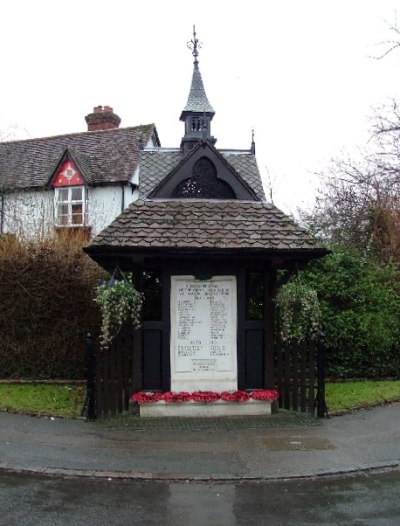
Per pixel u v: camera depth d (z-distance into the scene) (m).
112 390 9.30
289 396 9.79
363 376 12.82
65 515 5.31
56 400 10.24
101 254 8.95
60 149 23.56
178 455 7.16
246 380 9.64
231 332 9.63
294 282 9.87
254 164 11.30
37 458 6.96
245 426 8.65
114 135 23.33
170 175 10.05
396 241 16.06
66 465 6.71
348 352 12.79
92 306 12.53
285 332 9.41
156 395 9.21
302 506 5.61
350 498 5.84
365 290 13.05
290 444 7.70
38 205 20.81
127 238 8.99
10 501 5.66
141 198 10.18
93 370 9.09
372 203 17.88
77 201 21.48
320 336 9.51
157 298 10.97
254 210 9.98
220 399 9.31
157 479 6.34
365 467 6.75
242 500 5.77
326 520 5.23
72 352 12.48
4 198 21.59
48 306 12.50
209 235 9.27
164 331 9.50
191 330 9.56
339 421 9.05
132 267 9.69
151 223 9.40
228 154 11.41
